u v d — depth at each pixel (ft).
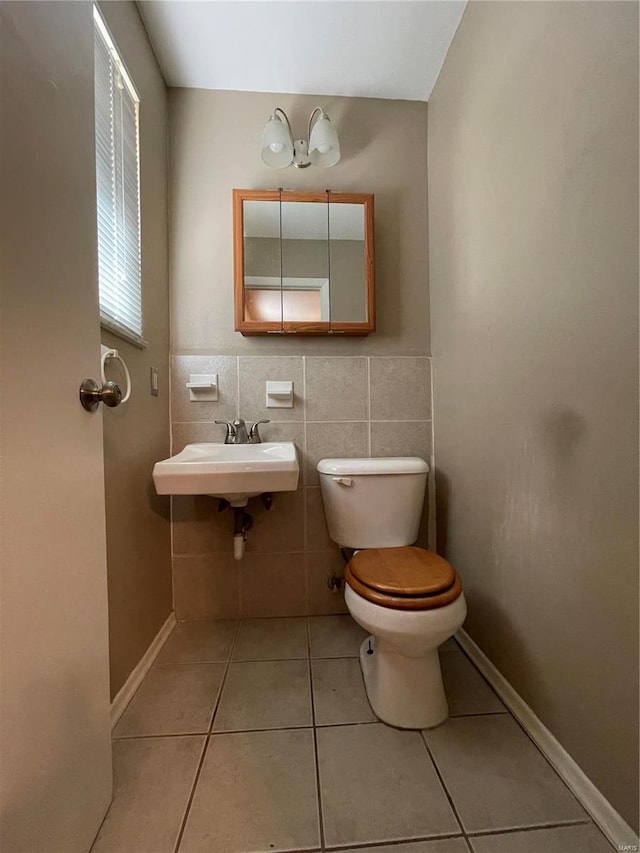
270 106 5.56
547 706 3.19
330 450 5.57
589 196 2.67
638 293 2.32
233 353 5.49
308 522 5.57
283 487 4.07
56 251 2.13
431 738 3.35
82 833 2.34
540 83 3.17
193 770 3.06
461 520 4.78
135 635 4.12
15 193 1.79
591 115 2.64
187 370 5.43
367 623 3.38
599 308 2.60
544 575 3.22
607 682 2.58
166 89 5.40
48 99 2.06
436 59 5.08
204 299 5.47
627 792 2.43
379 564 3.86
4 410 1.71
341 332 5.45
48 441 2.04
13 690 1.74
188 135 5.47
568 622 2.94
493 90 3.90
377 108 5.65
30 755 1.86
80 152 2.40
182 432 5.41
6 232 1.73
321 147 5.14
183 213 5.46
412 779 2.96
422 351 5.65
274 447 4.90
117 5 3.92
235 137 5.52
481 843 2.52
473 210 4.36
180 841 2.55
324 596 5.59
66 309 2.23
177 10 4.45
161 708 3.74
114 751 3.24
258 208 5.39
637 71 2.28
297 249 5.41
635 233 2.32
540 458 3.26
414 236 5.67
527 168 3.37
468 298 4.52
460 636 4.77
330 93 5.58
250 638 4.97
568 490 2.93
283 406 5.52
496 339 3.92
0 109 1.68
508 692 3.71
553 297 3.06
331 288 5.44
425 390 5.66
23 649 1.82
